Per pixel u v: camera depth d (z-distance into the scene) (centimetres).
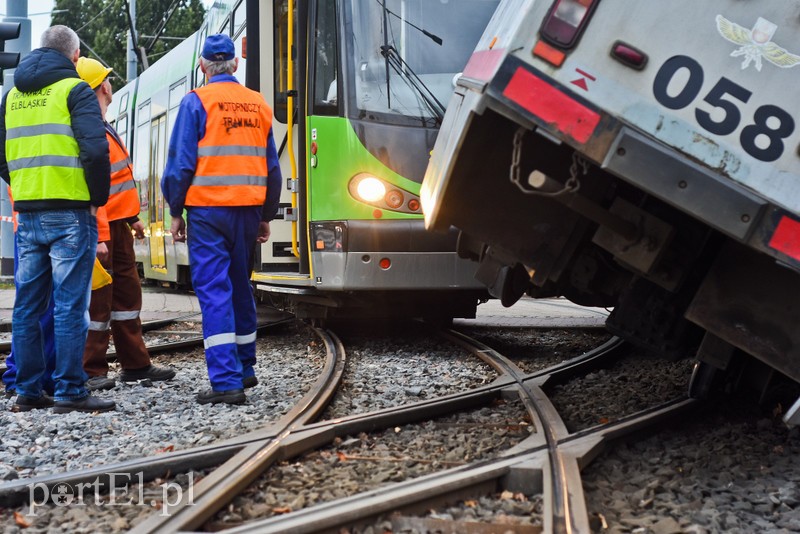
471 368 923
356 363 965
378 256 995
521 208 641
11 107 669
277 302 1407
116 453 554
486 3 1059
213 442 578
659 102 485
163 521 393
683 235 562
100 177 658
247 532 374
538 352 1081
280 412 677
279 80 1176
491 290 792
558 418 616
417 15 1039
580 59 490
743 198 472
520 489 466
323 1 1041
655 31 486
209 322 717
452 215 650
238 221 741
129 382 816
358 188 1002
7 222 2427
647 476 508
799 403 517
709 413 678
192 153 723
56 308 670
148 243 1961
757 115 475
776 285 530
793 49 472
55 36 669
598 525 421
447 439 599
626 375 880
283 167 1173
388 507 409
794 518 440
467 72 609
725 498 473
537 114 493
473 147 611
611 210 567
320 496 459
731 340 541
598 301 759
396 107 1016
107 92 794
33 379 687
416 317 1239
